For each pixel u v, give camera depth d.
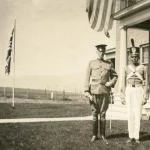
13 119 11.37
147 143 6.43
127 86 6.66
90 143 6.41
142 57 16.17
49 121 10.41
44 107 18.61
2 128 8.52
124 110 12.59
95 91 6.54
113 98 13.91
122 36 13.86
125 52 13.79
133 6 12.59
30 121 10.48
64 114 13.93
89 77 6.65
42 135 7.39
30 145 6.32
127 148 5.95
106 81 6.60
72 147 6.05
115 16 13.62
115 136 7.23
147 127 8.82
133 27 14.10
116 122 10.03
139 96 6.56
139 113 6.54
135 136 6.50
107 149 5.88
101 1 12.75
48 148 6.04
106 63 6.68
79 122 10.01
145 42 15.89
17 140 6.83
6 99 27.14
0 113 13.66
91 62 6.67
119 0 14.47
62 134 7.50
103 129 6.68
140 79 6.62
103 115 6.68
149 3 11.88
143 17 12.48
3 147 6.20
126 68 6.77
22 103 22.67
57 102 26.25
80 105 22.11
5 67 19.42
